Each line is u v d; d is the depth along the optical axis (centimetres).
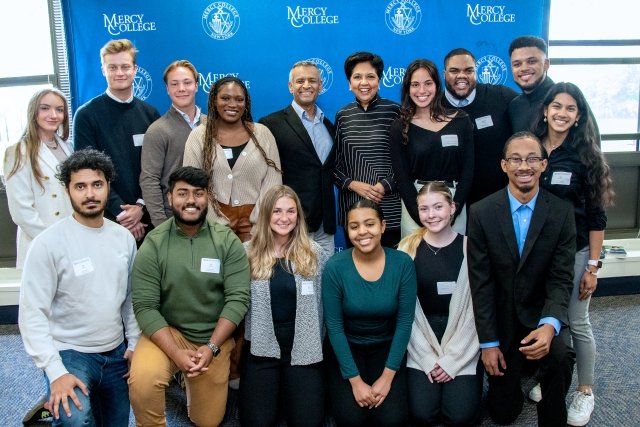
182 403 246
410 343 226
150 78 334
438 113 254
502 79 357
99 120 261
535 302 215
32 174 238
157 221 255
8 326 346
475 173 275
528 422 222
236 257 217
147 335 203
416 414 216
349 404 210
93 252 188
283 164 269
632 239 402
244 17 334
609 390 246
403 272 219
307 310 218
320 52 342
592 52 393
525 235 208
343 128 268
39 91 238
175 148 259
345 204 273
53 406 169
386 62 347
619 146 409
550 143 225
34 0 346
